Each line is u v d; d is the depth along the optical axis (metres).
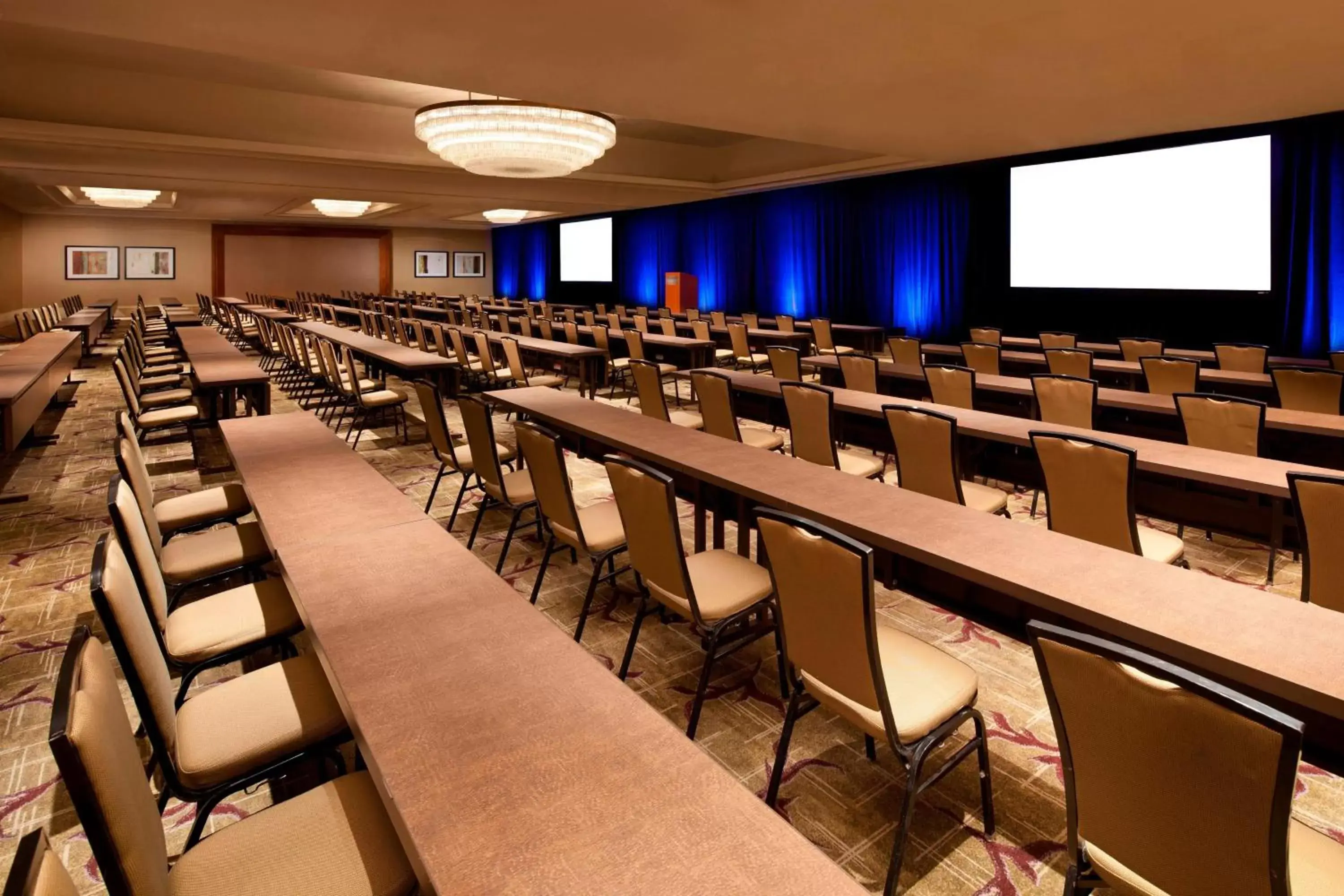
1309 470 2.81
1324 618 1.59
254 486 2.72
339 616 1.69
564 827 1.04
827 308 14.33
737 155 13.48
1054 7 4.07
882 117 6.83
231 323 14.78
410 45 4.57
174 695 2.71
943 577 2.51
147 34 4.35
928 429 3.30
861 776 2.29
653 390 5.06
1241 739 1.07
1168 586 1.76
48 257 19.52
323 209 16.03
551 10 4.02
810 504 2.41
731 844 1.01
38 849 0.80
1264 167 8.34
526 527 4.43
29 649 3.09
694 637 3.19
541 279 22.81
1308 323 8.27
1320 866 1.32
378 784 1.17
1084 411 4.27
